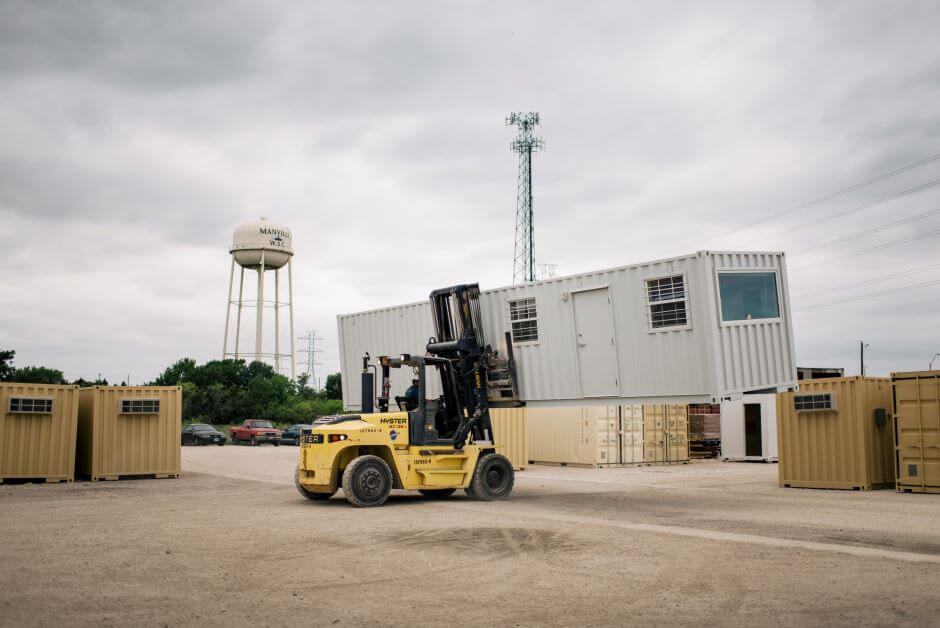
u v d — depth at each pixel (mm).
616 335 13766
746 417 28062
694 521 12734
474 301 16109
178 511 14383
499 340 15727
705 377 12570
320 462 15539
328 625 6543
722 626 6496
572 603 7270
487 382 16078
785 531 11555
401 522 12680
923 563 9023
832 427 18031
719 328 12617
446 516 13484
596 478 21625
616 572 8625
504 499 16422
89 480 21781
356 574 8562
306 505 15445
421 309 19406
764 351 13250
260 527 12133
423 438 15906
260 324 70250
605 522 12617
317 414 65188
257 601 7344
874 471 17688
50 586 7934
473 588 7883
